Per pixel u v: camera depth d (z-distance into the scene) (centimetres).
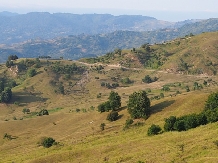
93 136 8800
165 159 5094
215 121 6875
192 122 6931
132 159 5591
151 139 6694
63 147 8169
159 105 9862
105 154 6431
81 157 6681
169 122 7231
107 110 11425
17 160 7931
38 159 6981
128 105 9694
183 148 5441
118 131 8700
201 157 4744
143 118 9269
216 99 7825
